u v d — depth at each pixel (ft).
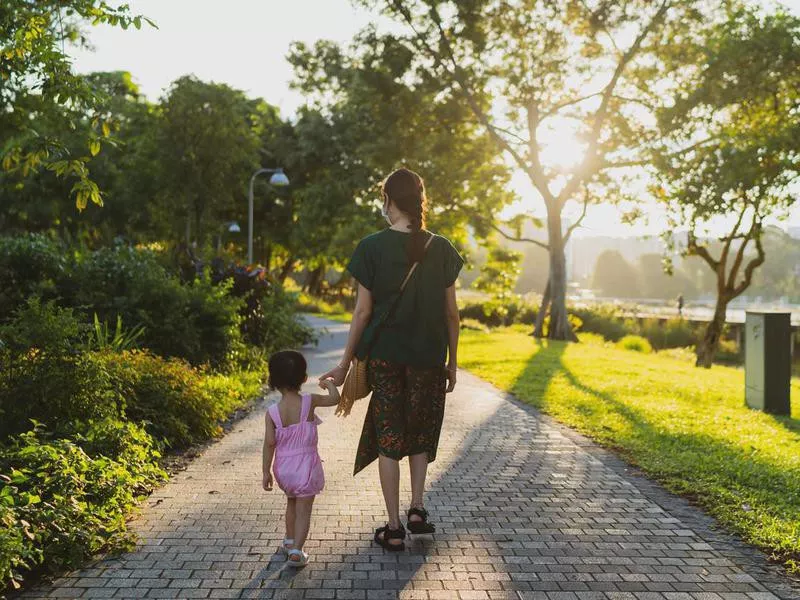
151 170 95.91
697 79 74.43
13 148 17.24
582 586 12.03
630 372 48.11
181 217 83.30
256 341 48.80
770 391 32.71
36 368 18.69
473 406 32.04
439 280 13.56
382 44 81.97
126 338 32.19
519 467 20.48
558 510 16.31
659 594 11.77
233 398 30.17
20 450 15.30
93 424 18.63
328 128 137.39
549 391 36.81
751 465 20.66
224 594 11.43
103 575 12.13
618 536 14.58
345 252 131.03
